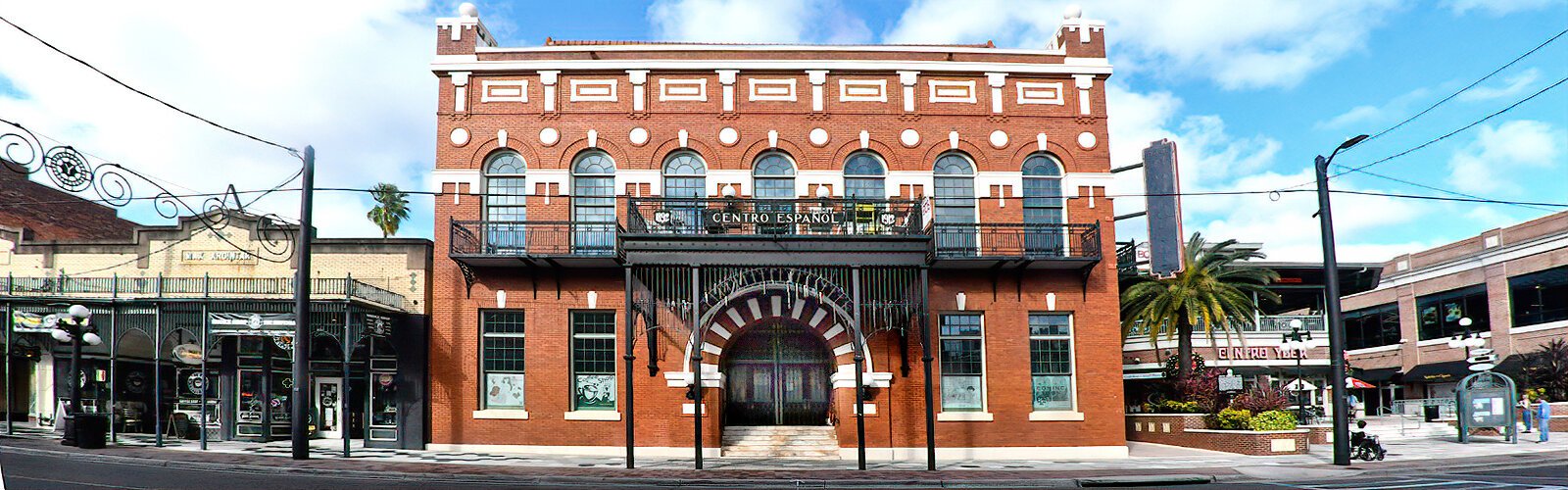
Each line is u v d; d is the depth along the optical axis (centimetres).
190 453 2247
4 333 2756
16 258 2673
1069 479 1964
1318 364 4641
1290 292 5162
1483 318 4731
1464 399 3069
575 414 2483
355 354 2600
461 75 2583
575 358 2528
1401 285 5331
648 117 2575
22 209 3288
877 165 2611
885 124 2600
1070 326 2591
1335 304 2316
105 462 2048
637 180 2545
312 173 2291
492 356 2530
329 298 2308
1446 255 4997
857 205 2462
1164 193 2584
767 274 2464
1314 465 2311
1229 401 3106
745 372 2658
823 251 2256
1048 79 2656
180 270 2634
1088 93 2653
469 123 2570
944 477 1984
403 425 2484
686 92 2595
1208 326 3722
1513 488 1794
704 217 2345
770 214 2312
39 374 2833
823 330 2522
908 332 2522
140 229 2659
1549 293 4312
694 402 2444
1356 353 5681
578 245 2512
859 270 2331
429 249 2581
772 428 2584
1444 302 5022
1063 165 2620
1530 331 4378
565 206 2533
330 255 2573
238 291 2558
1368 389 5625
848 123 2597
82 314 2311
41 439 2473
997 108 2627
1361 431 2438
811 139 2583
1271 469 2194
